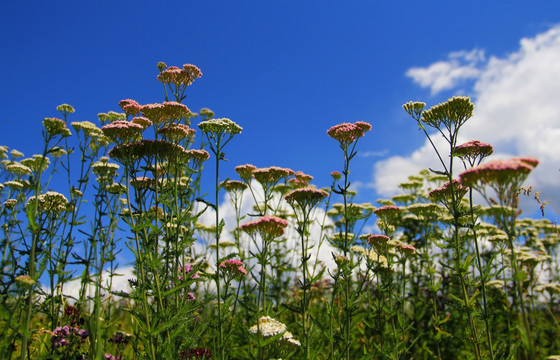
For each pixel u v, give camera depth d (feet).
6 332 1.43
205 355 1.77
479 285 1.83
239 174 2.32
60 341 1.65
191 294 2.07
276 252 2.47
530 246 3.02
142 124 2.00
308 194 1.90
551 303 2.04
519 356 1.98
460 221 2.01
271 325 1.66
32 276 1.42
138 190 1.76
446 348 2.51
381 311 2.18
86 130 2.09
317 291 2.94
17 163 2.26
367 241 2.29
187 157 1.94
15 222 1.90
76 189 2.02
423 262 2.77
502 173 1.27
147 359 1.55
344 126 2.03
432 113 1.91
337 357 1.75
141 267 1.53
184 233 2.00
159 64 2.23
